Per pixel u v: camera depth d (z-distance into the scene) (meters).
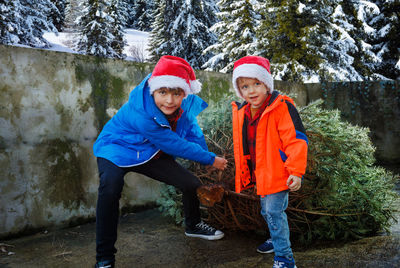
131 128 1.88
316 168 2.03
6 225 2.26
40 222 2.42
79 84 2.62
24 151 2.33
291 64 9.61
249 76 1.71
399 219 2.49
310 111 2.36
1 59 2.23
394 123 4.91
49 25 20.30
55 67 2.48
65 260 1.95
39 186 2.41
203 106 2.19
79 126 2.62
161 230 2.46
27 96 2.35
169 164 2.00
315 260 1.83
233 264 1.84
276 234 1.69
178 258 1.95
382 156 5.04
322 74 9.54
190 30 18.88
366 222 2.23
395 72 12.48
